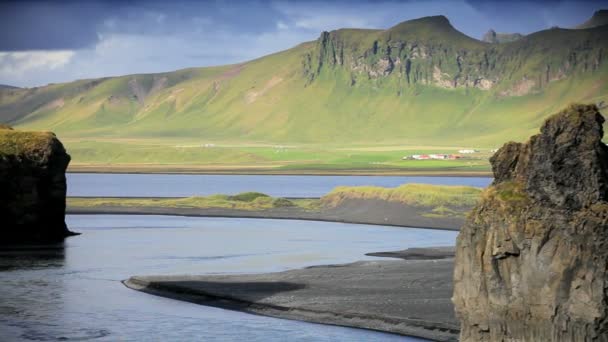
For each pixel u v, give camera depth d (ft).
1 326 276.62
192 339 259.19
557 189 196.75
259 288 333.21
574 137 196.24
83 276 382.01
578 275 191.01
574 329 191.31
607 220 190.29
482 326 205.87
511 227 200.13
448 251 460.14
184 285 341.21
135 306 309.63
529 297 197.36
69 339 260.21
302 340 256.32
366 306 292.81
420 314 277.64
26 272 394.52
